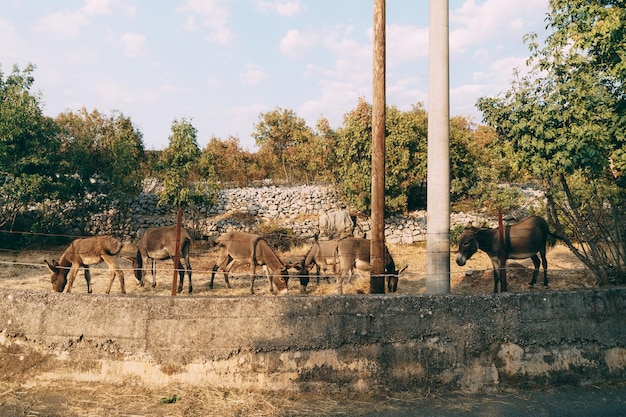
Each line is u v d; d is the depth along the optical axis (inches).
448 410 192.7
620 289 235.5
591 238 332.2
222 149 1363.2
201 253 650.8
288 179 1433.3
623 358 227.0
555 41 313.4
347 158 839.7
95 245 364.2
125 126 986.7
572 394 209.2
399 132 802.2
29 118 653.3
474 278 418.0
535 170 306.0
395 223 801.6
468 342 215.8
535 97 319.3
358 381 209.2
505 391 212.1
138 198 887.7
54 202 724.0
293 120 1441.9
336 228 796.6
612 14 277.9
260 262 394.6
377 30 271.1
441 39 260.2
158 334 210.5
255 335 210.7
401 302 217.2
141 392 202.4
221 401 195.6
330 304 214.7
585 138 284.0
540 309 223.1
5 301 217.9
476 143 922.1
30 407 187.3
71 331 212.7
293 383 207.3
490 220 775.1
